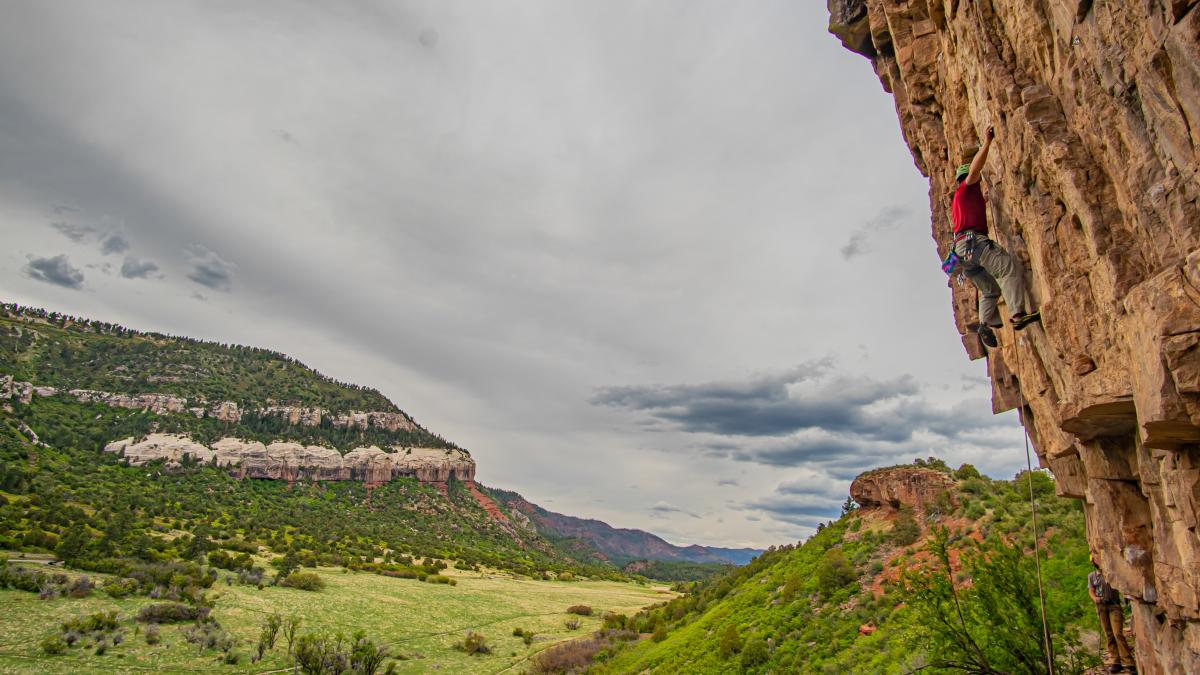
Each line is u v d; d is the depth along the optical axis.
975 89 9.16
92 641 56.72
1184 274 4.91
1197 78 4.49
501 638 81.38
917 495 45.59
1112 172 5.99
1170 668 7.89
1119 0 5.27
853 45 17.12
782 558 62.81
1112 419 7.26
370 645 62.44
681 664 42.47
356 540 152.50
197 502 155.12
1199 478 5.73
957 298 15.56
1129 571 8.50
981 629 16.78
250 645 63.03
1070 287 6.94
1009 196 8.24
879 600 33.56
